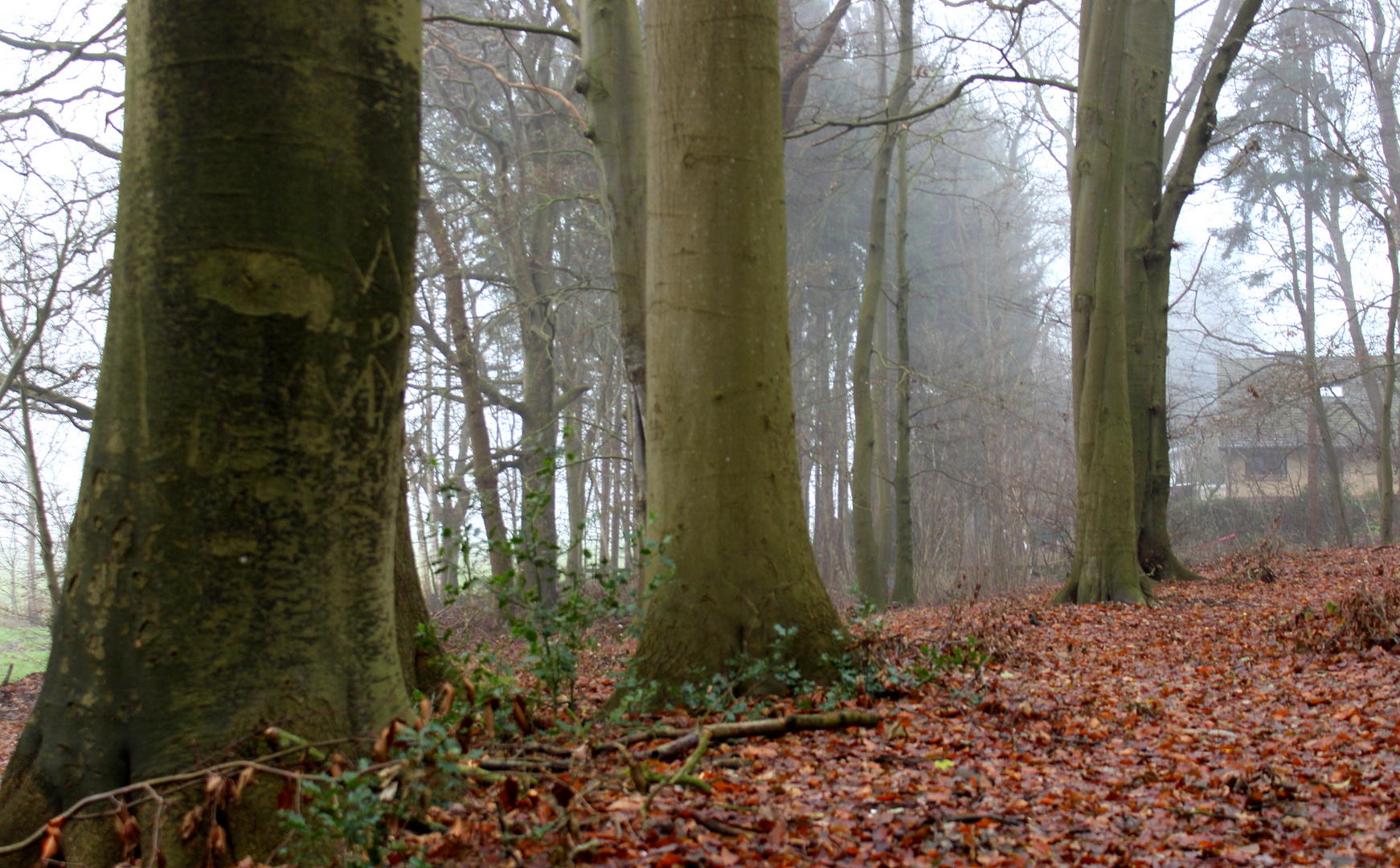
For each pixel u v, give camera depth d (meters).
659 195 6.73
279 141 3.39
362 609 3.63
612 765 4.30
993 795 4.32
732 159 6.56
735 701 5.77
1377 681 6.50
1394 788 4.27
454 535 5.36
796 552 6.59
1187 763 4.91
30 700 14.74
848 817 3.92
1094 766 4.92
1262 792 4.34
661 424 6.68
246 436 3.36
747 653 6.31
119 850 3.19
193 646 3.31
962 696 6.11
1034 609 12.99
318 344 3.47
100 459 3.41
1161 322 16.33
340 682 3.52
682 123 6.61
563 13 12.71
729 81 6.56
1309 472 31.31
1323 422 28.62
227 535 3.34
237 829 3.23
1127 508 13.33
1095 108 12.83
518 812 3.79
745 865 3.34
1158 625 10.77
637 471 11.30
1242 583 14.33
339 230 3.51
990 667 7.55
